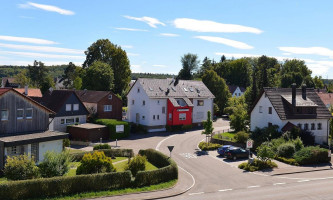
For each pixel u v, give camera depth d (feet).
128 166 83.92
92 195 68.23
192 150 126.62
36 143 94.53
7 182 63.82
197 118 199.31
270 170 97.09
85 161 78.69
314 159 106.11
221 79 255.91
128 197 68.44
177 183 79.97
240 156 111.65
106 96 178.40
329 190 77.97
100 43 283.59
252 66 436.35
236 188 78.33
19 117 98.84
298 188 79.36
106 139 150.00
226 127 192.03
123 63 283.18
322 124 145.79
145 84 181.37
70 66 371.35
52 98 159.84
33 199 64.34
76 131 145.89
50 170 73.51
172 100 181.47
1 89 98.68
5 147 85.71
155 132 174.29
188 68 344.69
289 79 294.87
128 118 190.29
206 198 69.97
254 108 156.66
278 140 121.19
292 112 139.85
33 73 336.29
